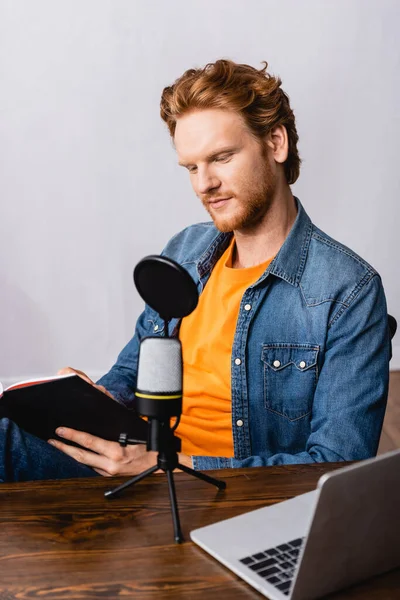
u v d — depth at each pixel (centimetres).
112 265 353
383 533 83
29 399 129
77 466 140
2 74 330
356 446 143
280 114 156
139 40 334
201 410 167
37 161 340
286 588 84
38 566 90
